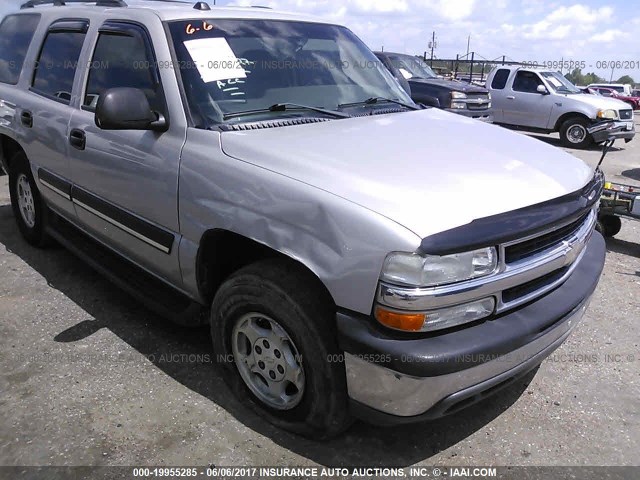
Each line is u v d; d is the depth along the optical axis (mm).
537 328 2482
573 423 2969
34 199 4703
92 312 3930
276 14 3840
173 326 3773
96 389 3100
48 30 4453
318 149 2727
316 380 2512
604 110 13430
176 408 2965
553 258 2586
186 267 3035
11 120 4668
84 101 3811
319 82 3557
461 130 3318
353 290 2287
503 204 2428
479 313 2354
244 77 3266
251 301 2664
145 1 4141
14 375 3209
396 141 2945
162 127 3074
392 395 2311
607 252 5664
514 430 2902
